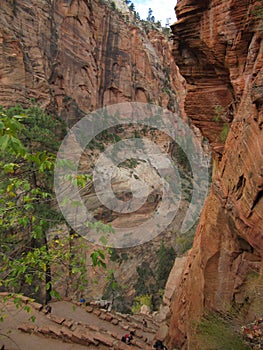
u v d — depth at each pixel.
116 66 63.88
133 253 34.25
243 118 5.91
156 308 32.09
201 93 9.30
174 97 81.38
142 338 12.03
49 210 12.91
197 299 7.76
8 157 7.84
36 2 42.06
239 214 5.55
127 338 10.39
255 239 5.14
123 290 31.25
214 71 8.86
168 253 34.94
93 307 15.09
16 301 5.43
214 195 7.43
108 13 63.25
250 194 5.01
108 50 62.31
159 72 79.56
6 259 5.16
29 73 35.59
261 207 4.74
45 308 12.09
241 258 6.25
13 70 32.84
